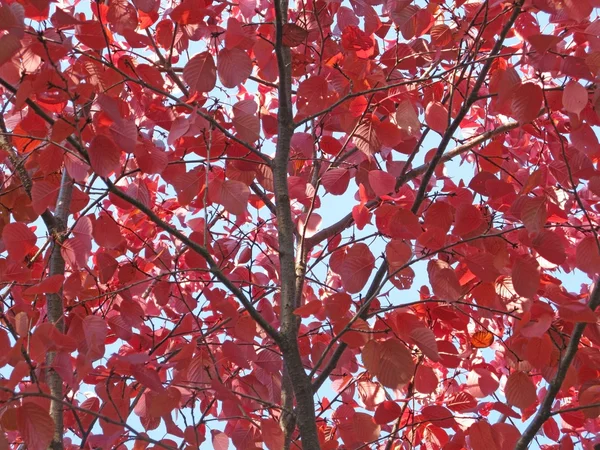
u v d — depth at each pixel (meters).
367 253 2.34
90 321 2.25
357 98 2.62
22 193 2.83
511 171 3.19
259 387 2.88
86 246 2.46
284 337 2.47
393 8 2.83
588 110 2.38
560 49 2.61
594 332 2.52
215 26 2.76
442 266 2.33
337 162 3.11
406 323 2.25
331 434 3.05
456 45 3.22
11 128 2.84
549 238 2.33
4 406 1.97
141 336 3.08
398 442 3.33
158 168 2.45
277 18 2.57
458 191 2.74
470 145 3.12
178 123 2.42
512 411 2.72
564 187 2.82
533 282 2.27
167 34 2.84
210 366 2.45
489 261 2.33
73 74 2.43
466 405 2.74
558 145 2.84
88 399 2.81
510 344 2.55
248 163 2.88
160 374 3.01
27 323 2.29
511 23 2.43
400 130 2.63
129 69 2.60
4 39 1.91
